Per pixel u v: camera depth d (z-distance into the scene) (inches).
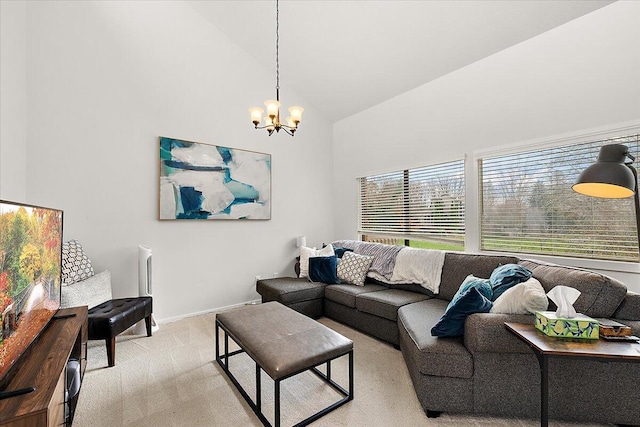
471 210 121.6
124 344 105.8
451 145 128.7
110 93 118.7
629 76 83.1
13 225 44.9
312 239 183.3
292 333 74.3
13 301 44.7
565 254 97.4
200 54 140.9
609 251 88.8
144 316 106.6
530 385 63.3
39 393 38.6
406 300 104.8
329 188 192.1
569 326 55.2
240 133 153.3
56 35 108.7
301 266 151.2
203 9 138.1
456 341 69.5
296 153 176.1
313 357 63.9
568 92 94.8
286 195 171.5
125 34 122.2
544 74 100.1
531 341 53.4
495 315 65.6
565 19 93.8
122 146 121.1
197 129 139.9
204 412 68.4
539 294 64.8
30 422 35.0
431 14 105.3
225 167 146.9
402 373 85.1
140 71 125.3
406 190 150.7
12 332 44.3
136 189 124.1
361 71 144.6
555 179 99.3
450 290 105.3
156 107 129.2
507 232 111.7
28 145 103.3
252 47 151.3
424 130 140.0
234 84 151.1
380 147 162.9
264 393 75.7
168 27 132.3
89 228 114.2
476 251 120.0
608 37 86.7
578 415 61.6
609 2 86.1
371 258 137.2
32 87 104.2
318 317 132.6
